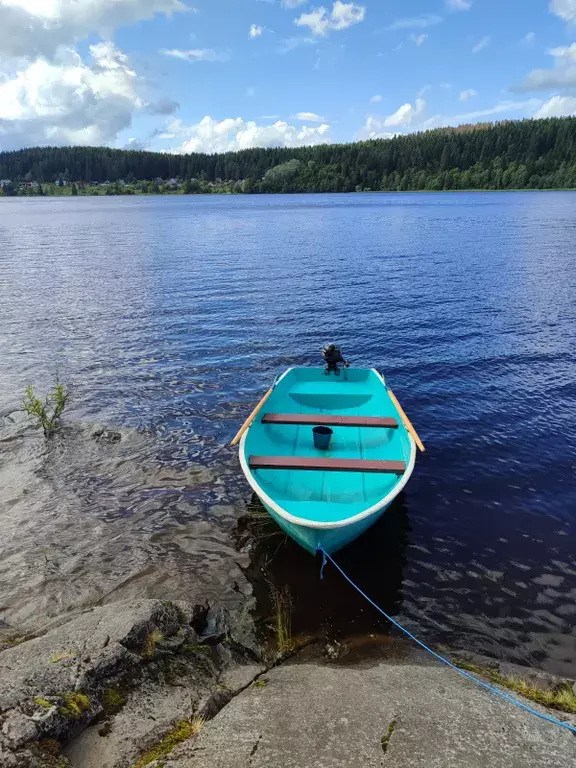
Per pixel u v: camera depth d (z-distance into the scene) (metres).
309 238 24.11
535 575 3.84
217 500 4.65
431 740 2.25
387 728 2.31
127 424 6.00
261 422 5.11
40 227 31.97
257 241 23.30
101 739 2.23
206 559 3.94
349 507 3.97
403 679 2.76
